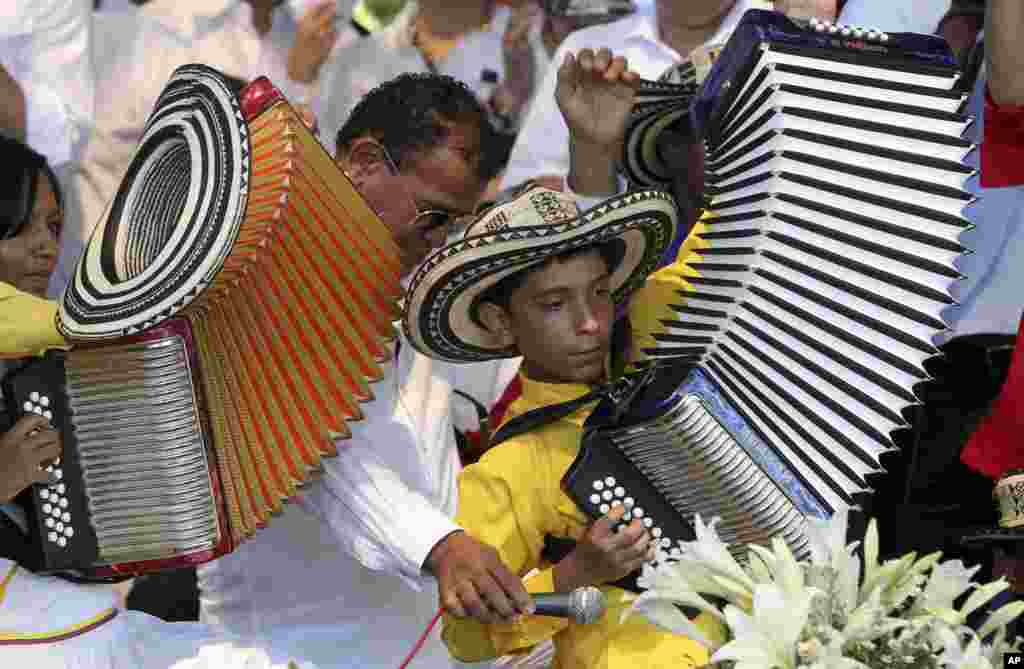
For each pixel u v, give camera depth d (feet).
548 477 35.42
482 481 35.40
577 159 38.63
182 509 34.58
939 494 40.63
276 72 63.98
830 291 34.68
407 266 38.47
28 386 34.09
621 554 33.19
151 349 34.30
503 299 35.60
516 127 66.64
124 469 34.45
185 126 33.01
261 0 63.36
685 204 38.52
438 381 40.32
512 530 35.14
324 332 34.71
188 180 33.14
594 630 34.68
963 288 41.55
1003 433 38.34
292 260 34.27
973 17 43.21
